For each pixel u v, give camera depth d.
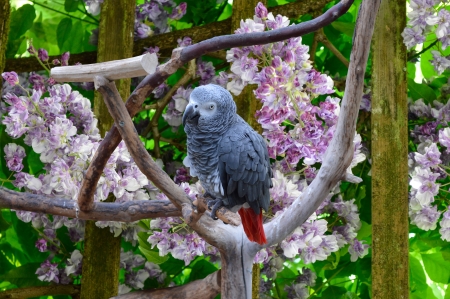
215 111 2.31
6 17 3.20
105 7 3.37
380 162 3.05
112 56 3.33
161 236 2.90
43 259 3.72
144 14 3.56
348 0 1.89
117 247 3.28
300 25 1.96
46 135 2.81
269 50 2.72
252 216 2.33
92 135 2.96
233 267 2.36
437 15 3.06
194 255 2.99
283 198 2.74
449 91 3.65
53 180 2.73
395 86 3.10
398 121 3.08
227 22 3.55
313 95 2.75
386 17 3.15
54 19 4.24
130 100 2.10
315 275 3.72
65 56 3.28
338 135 2.13
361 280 3.74
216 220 2.40
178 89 3.42
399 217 3.01
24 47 4.05
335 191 3.42
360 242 3.41
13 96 2.75
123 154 2.84
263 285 3.63
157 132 3.67
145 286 3.64
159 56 3.54
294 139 2.73
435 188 2.86
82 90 3.82
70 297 3.72
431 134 3.44
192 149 2.42
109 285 3.25
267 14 2.75
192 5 3.94
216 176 2.37
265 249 2.80
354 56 1.97
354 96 2.03
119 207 2.43
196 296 2.69
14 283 3.54
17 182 2.92
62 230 3.65
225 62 3.78
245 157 2.30
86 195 2.33
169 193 2.21
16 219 3.69
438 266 3.72
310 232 2.76
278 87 2.58
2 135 3.60
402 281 2.96
